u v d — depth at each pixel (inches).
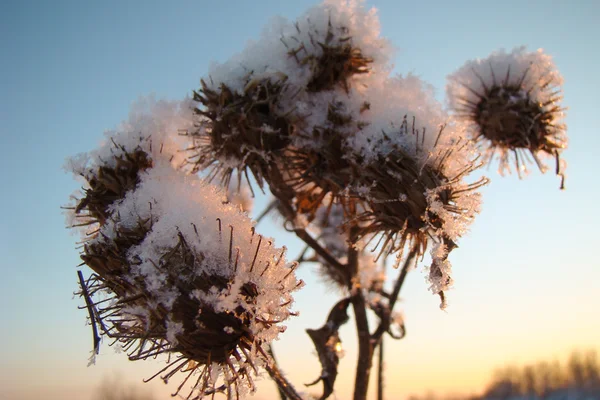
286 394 7.3
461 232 6.6
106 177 7.1
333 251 10.2
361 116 7.2
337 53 7.5
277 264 5.9
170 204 6.3
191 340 5.8
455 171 6.8
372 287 9.1
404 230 6.8
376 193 6.8
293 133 7.5
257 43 7.7
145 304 5.8
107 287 6.3
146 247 5.9
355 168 6.9
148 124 7.3
